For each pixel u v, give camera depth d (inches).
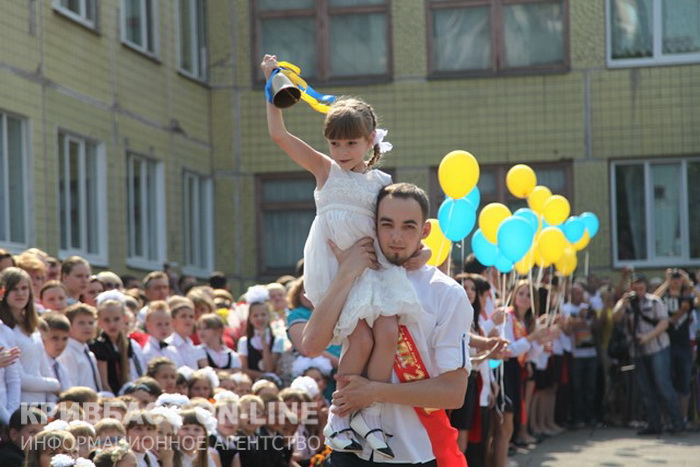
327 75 965.8
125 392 397.1
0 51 653.3
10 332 376.8
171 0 907.4
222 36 978.1
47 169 703.1
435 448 212.2
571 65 945.5
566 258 594.2
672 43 938.7
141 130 845.2
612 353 750.5
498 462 499.8
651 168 944.9
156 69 875.4
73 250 743.7
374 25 963.3
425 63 956.0
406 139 956.6
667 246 944.3
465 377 210.8
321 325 208.2
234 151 979.3
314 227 218.1
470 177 365.4
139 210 852.6
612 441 669.9
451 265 380.5
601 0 940.6
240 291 976.3
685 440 671.8
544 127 948.0
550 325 563.2
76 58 748.0
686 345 717.3
